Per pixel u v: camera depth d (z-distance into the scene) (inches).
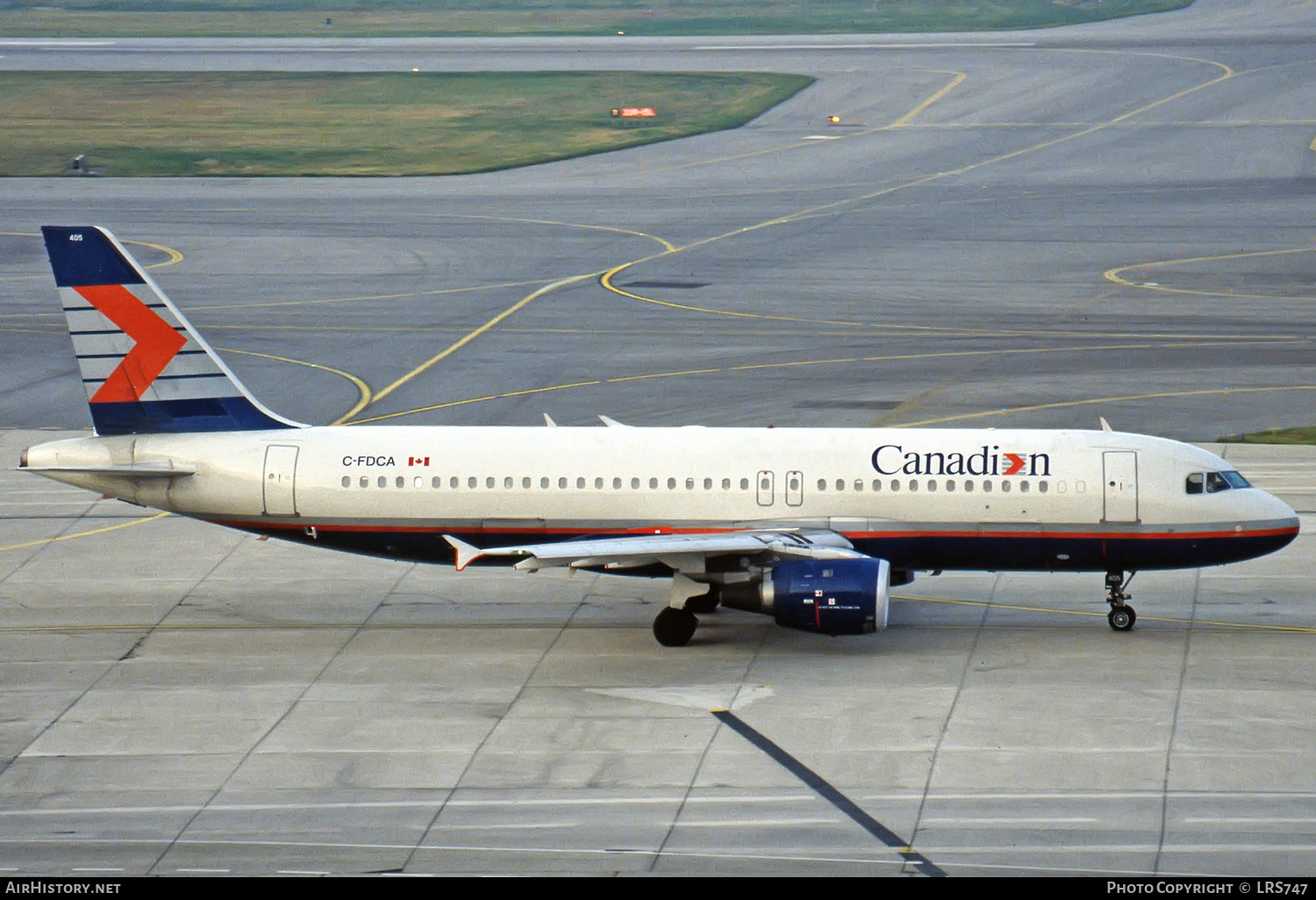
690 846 4468.5
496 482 6323.8
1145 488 6097.4
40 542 7696.9
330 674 5944.9
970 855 4375.0
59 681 5905.5
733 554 5969.5
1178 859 4325.8
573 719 5442.9
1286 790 4756.4
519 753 5167.3
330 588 7003.0
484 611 6668.3
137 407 6437.0
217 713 5561.0
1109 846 4416.8
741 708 5511.8
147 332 6363.2
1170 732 5216.5
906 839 4490.7
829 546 6038.4
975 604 6653.5
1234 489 6176.2
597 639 6279.5
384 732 5369.1
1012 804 4699.8
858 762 5027.1
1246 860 4313.5
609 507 6294.3
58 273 6284.5
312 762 5123.0
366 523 6382.9
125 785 4965.6
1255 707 5408.5
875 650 6087.6
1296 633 6186.0
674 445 6348.4
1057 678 5733.3
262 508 6392.7
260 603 6811.0
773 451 6299.2
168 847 4517.7
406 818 4694.9
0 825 4685.0
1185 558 6136.8
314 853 4468.5
